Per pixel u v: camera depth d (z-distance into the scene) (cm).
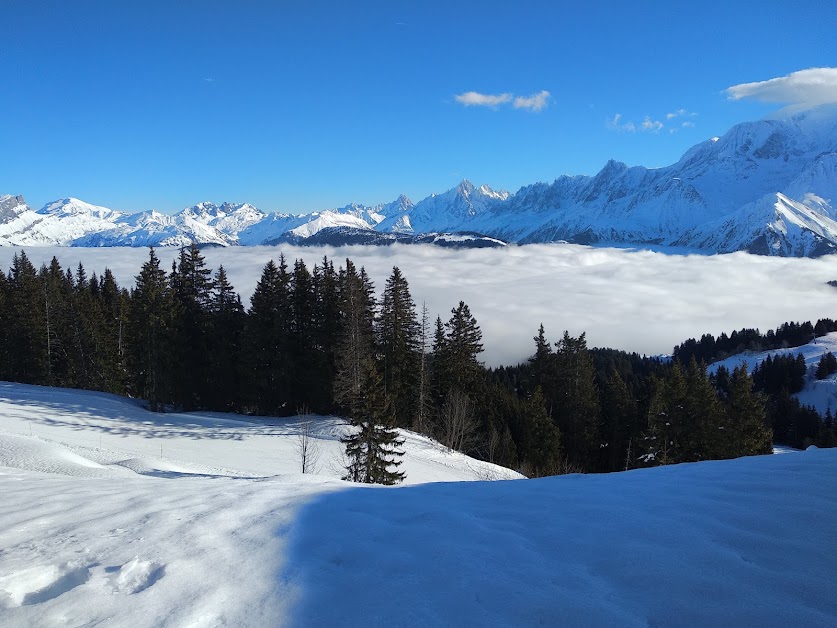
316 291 4072
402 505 614
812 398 9356
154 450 2581
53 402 3388
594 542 457
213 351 4000
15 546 492
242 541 486
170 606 363
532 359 5553
